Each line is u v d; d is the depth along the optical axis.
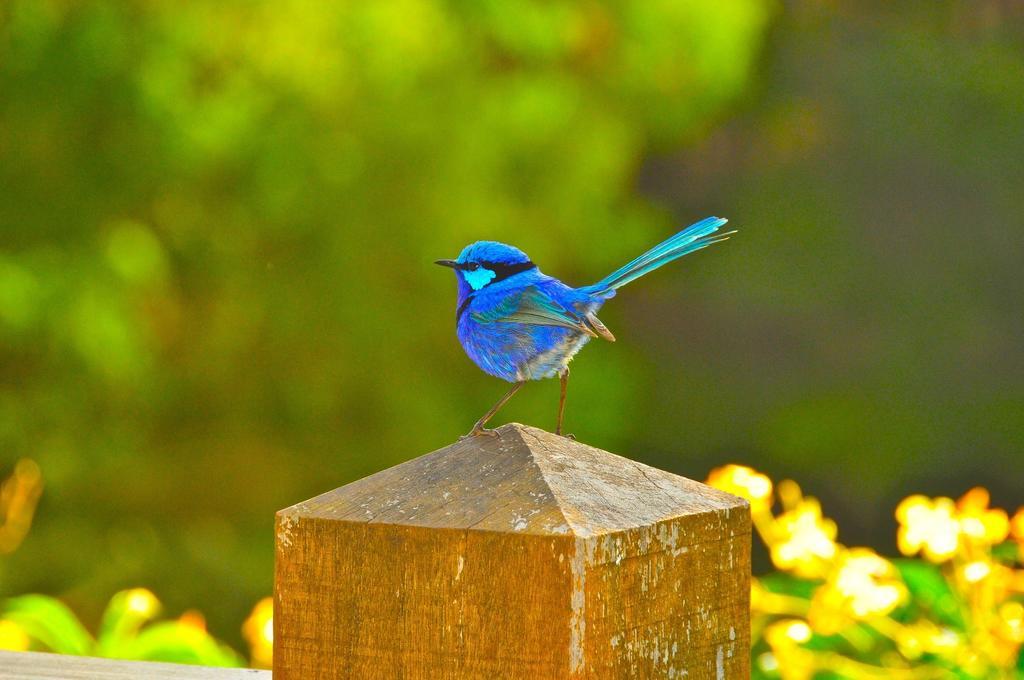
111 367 15.36
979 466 21.02
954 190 21.83
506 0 17.25
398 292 17.81
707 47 18.08
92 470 16.84
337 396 18.05
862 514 21.14
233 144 15.84
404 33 15.86
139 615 7.64
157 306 17.14
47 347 15.55
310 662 2.69
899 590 6.28
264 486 18.06
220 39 15.53
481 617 2.58
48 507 16.97
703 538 2.78
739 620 2.86
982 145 21.81
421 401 18.08
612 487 2.73
